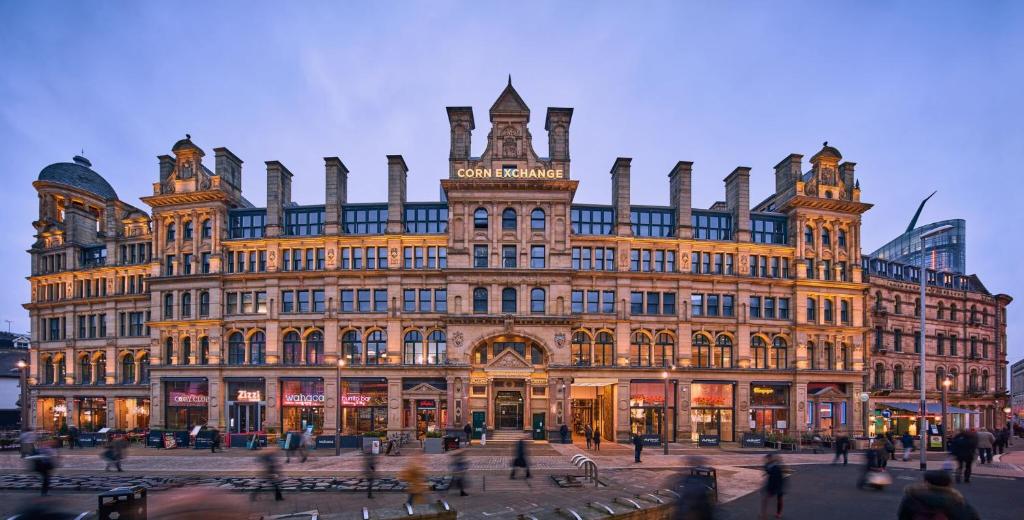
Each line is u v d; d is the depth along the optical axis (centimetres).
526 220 5519
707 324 5691
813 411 5750
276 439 5222
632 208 5844
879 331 6438
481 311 5481
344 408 5544
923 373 3741
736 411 5616
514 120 5631
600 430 5859
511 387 5438
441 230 5728
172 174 5972
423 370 5453
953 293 7012
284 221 5856
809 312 5922
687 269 5703
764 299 5828
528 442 5222
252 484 2944
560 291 5450
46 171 7131
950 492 1109
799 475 3359
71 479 3175
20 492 2844
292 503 2552
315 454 4400
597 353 5584
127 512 1803
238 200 6200
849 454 4597
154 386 5750
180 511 1143
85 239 6819
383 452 4472
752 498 2655
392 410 5431
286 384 5612
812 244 5962
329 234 5647
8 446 4981
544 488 2898
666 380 4372
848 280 5975
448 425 5288
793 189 5934
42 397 6512
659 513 1947
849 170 6069
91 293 6488
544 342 5384
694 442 5441
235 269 5797
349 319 5572
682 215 5753
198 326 5728
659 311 5659
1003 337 7388
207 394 5672
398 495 2727
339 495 2733
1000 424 7138
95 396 6256
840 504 2539
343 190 5953
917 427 6391
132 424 6175
